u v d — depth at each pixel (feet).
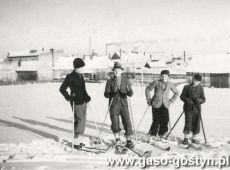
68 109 39.22
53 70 170.09
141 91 72.84
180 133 22.24
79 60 18.03
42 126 25.89
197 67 114.21
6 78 163.94
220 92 73.56
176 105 41.39
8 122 28.17
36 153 16.89
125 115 17.70
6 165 14.79
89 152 17.01
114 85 17.78
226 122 27.25
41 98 56.59
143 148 17.75
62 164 14.85
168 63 225.97
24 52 184.55
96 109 37.88
